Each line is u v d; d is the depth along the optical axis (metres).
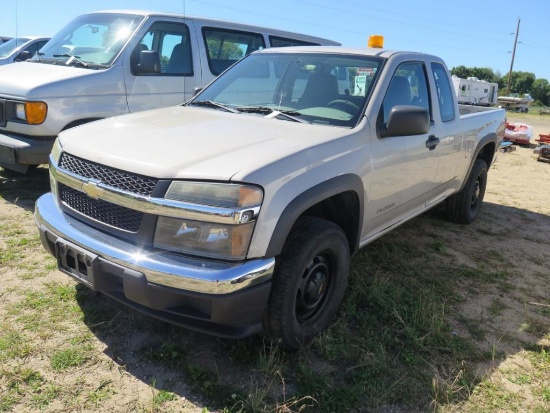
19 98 4.72
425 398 2.56
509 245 5.06
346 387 2.56
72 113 4.92
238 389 2.50
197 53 6.13
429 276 4.04
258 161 2.46
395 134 3.26
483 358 2.95
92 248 2.50
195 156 2.51
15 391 2.38
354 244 3.29
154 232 2.39
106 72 5.19
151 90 5.62
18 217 4.54
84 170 2.67
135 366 2.62
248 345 2.84
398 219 3.97
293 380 2.61
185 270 2.28
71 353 2.67
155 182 2.38
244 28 6.71
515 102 47.75
